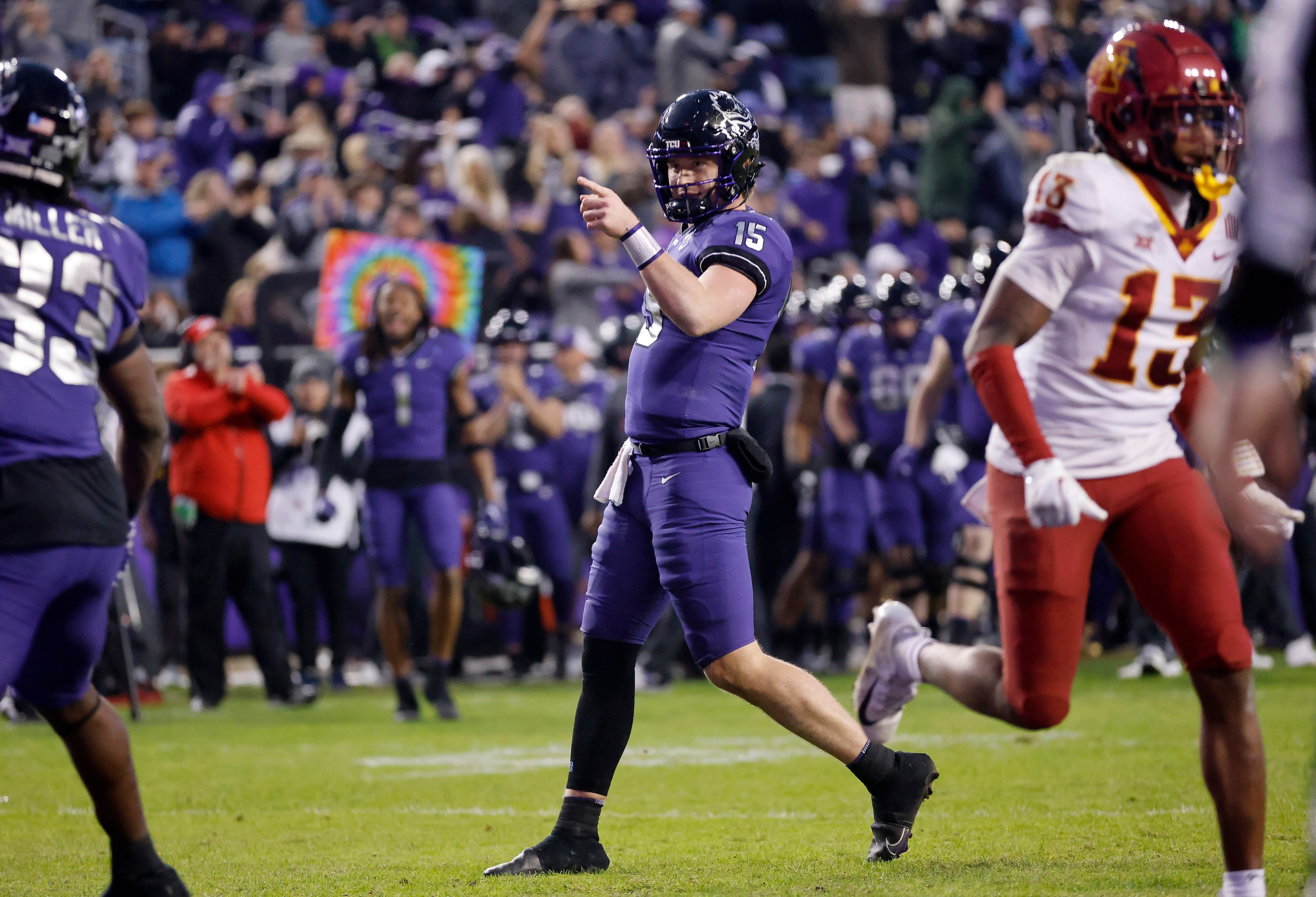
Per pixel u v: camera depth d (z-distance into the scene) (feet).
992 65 225.97
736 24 239.30
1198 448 44.21
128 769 39.63
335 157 191.62
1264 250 26.96
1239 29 227.81
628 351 126.93
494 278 148.15
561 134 182.80
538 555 134.72
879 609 54.70
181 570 132.16
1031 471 43.45
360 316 134.72
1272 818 53.83
